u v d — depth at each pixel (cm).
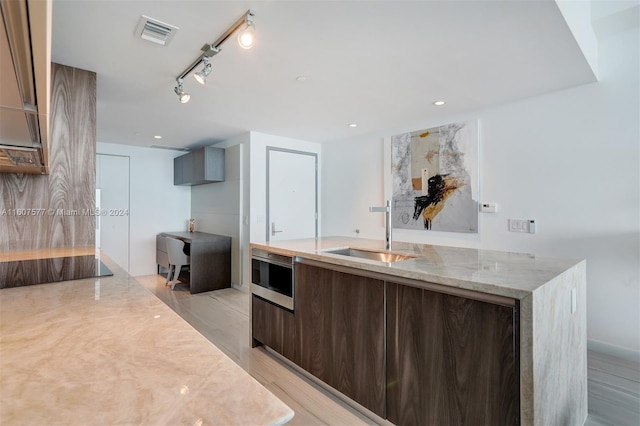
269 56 225
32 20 49
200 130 447
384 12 176
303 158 524
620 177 263
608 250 270
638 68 253
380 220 455
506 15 179
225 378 67
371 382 183
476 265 173
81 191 243
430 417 156
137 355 77
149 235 575
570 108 289
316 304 219
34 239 229
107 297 124
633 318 258
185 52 217
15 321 98
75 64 234
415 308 162
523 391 123
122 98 309
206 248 470
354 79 267
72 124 238
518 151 321
